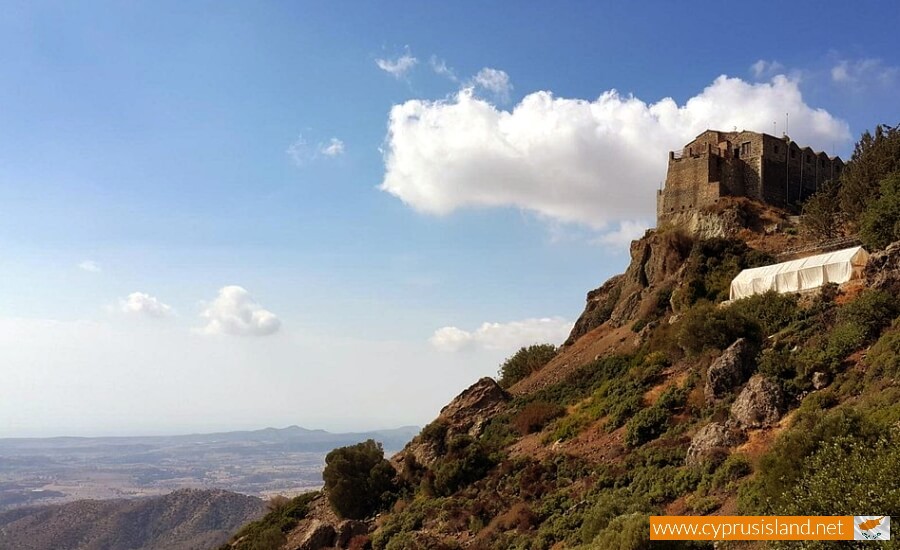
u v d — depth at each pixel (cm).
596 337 7638
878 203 5091
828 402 3447
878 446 2222
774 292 5012
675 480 3559
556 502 4053
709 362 4622
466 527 4394
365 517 5572
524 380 7819
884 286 4091
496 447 5584
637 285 7681
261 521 6538
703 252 6700
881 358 3447
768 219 7244
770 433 3506
